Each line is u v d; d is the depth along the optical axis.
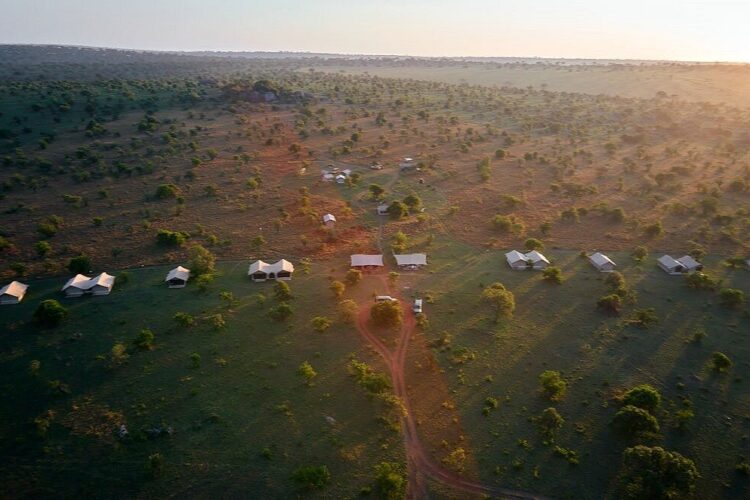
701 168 189.38
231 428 71.62
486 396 78.62
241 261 121.56
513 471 65.81
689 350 89.94
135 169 174.62
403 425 73.12
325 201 158.75
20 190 156.38
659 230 134.00
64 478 63.97
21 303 101.56
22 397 76.50
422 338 92.25
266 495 62.03
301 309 100.38
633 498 60.12
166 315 97.62
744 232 136.88
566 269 119.44
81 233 132.12
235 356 86.25
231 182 171.00
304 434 70.81
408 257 120.31
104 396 76.88
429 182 178.50
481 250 129.62
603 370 84.75
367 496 62.06
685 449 69.44
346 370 83.38
